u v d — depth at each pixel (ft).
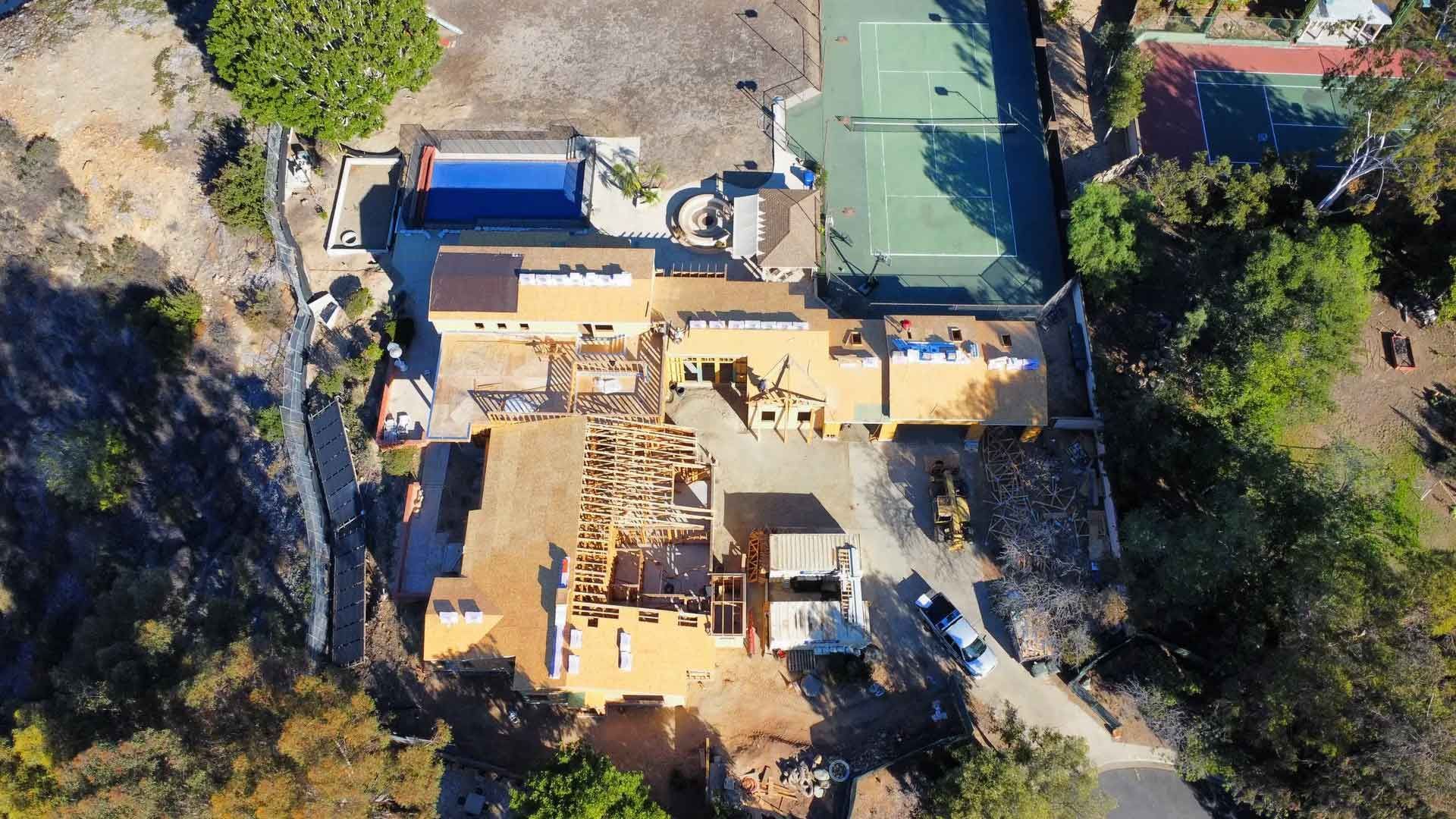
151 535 252.83
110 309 273.75
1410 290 239.30
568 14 297.94
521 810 172.96
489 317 220.02
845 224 263.49
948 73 286.05
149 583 224.53
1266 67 281.54
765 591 212.64
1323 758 175.32
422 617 213.05
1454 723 165.27
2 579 262.06
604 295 220.64
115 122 282.15
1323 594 178.50
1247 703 186.60
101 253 277.03
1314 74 280.10
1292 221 242.37
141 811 173.88
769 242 243.60
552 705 204.64
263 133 277.64
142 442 262.88
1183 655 202.28
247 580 230.89
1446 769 159.74
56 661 251.60
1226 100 276.00
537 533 200.95
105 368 270.67
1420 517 216.13
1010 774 176.55
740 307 232.12
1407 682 168.04
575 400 219.20
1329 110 273.75
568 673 187.01
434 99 282.97
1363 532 190.19
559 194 266.16
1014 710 203.41
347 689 182.80
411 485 222.69
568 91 283.79
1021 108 279.90
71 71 291.38
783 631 203.10
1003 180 269.44
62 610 256.52
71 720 193.88
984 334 229.45
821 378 224.74
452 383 222.28
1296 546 189.37
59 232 277.03
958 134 276.21
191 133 278.87
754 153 271.69
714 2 299.38
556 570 196.13
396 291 249.96
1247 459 202.49
